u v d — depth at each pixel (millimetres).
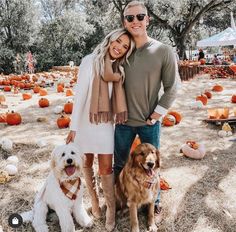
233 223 3689
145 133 3629
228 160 5301
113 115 3484
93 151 3477
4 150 5848
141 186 3441
